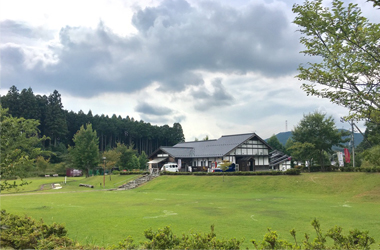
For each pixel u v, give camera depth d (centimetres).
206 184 3428
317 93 648
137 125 10919
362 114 589
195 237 656
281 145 7850
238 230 1197
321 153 3750
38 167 6612
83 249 645
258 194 2778
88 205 2020
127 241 673
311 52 678
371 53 594
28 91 8725
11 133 948
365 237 618
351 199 2283
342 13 611
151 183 3862
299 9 658
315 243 598
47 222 1373
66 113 10044
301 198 2386
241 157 4762
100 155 6700
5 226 773
